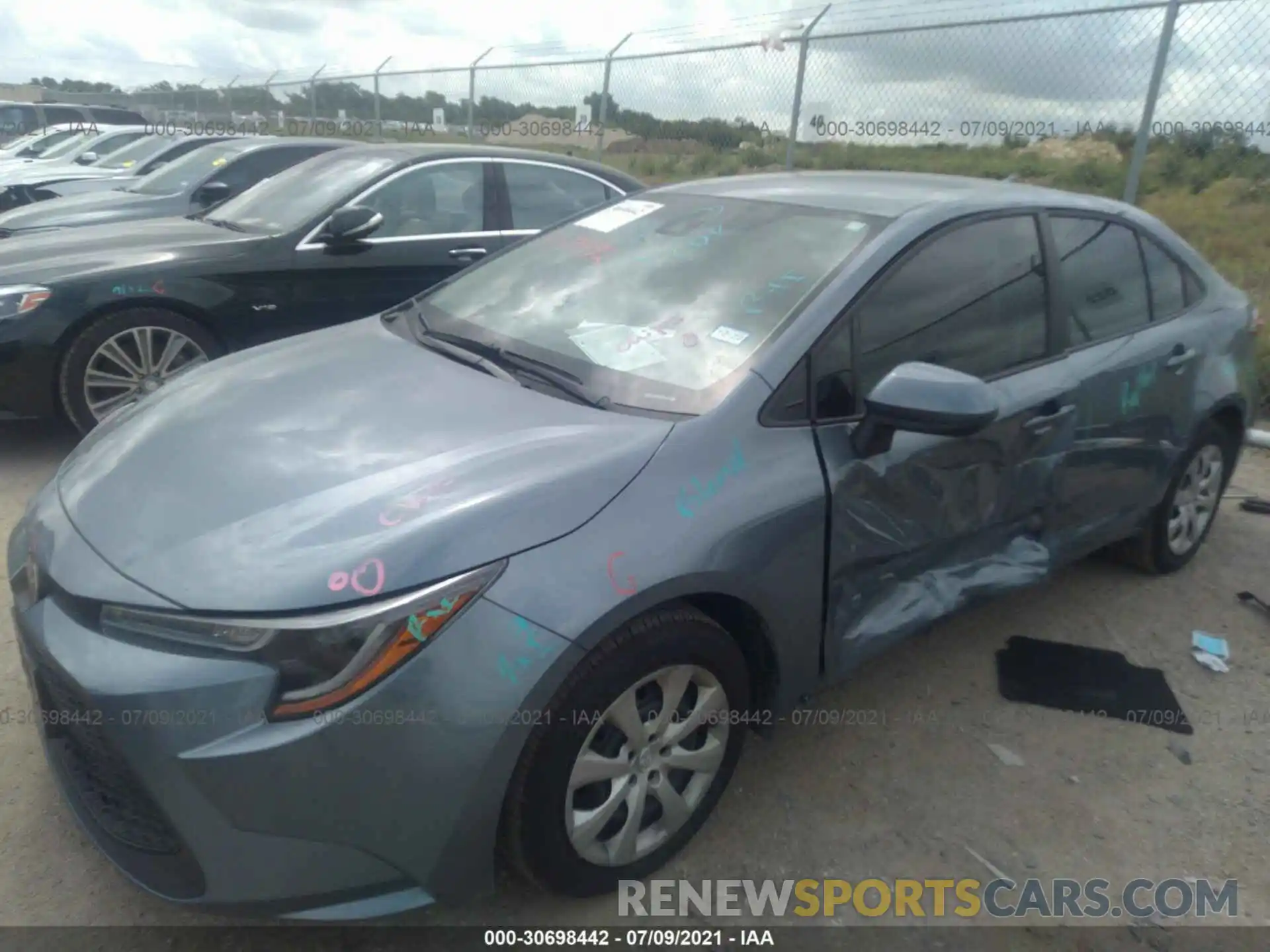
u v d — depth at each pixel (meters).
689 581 2.23
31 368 4.85
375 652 1.94
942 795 2.84
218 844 1.96
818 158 9.12
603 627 2.10
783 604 2.48
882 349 2.78
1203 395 3.83
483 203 6.12
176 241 5.40
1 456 5.16
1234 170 8.31
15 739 2.88
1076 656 3.57
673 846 2.50
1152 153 7.94
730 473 2.40
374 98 16.12
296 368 2.94
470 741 1.98
